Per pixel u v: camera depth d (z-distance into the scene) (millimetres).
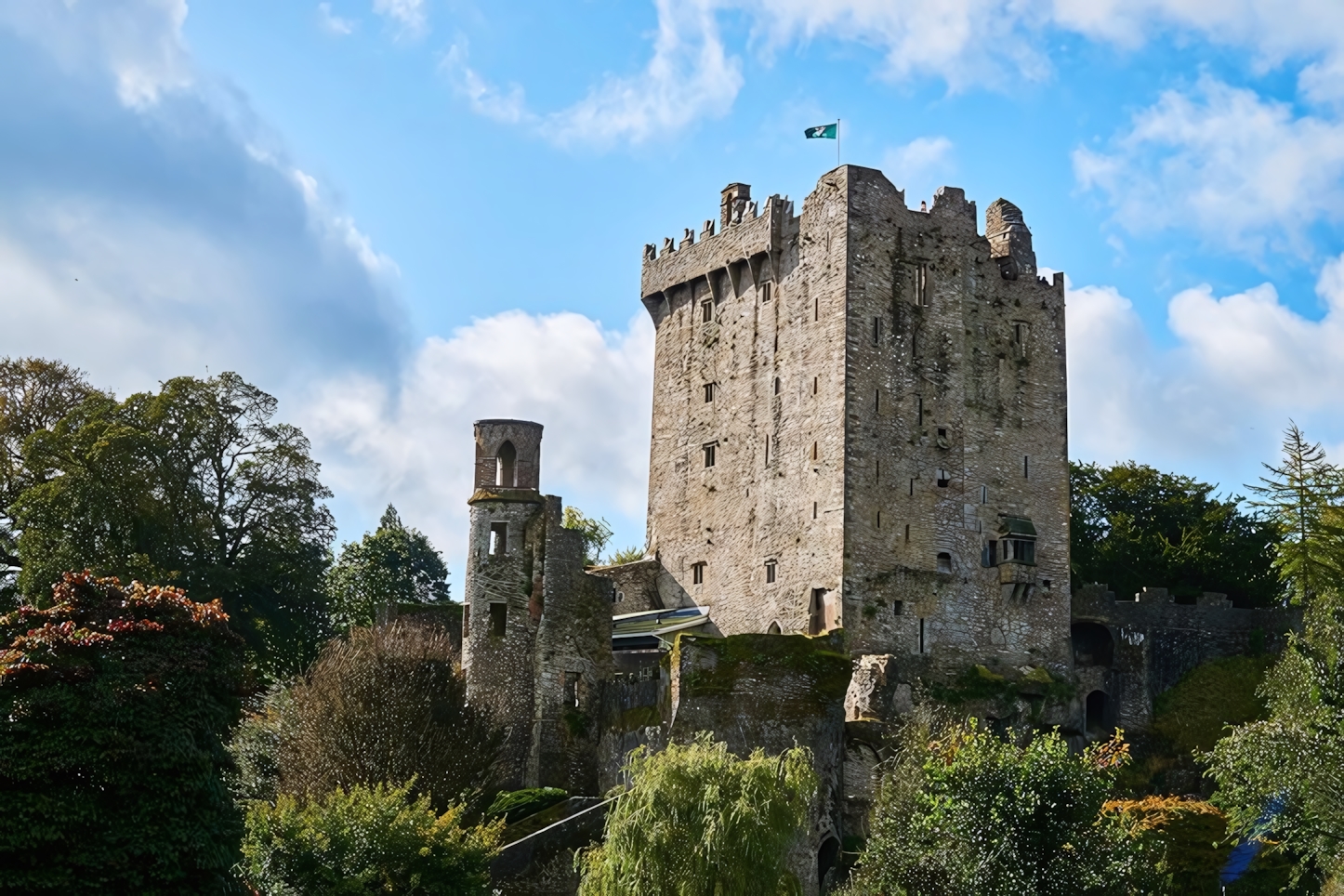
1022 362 105375
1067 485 105000
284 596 99750
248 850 60219
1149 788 101312
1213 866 77312
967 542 101062
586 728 90062
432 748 80875
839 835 84875
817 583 98312
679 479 111188
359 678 82188
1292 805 67562
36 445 94625
